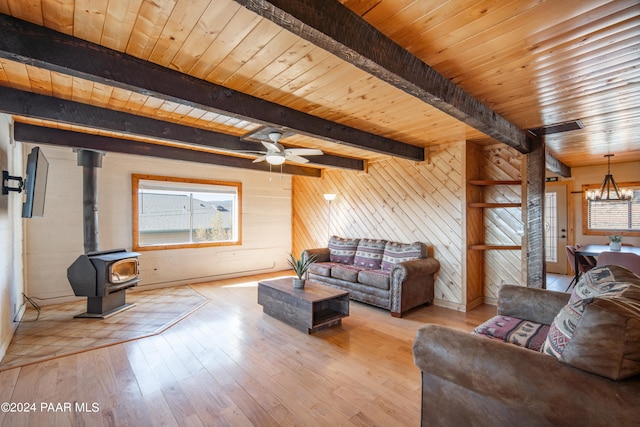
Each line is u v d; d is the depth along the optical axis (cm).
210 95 228
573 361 121
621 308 118
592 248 499
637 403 105
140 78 193
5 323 298
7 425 188
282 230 714
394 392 225
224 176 616
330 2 137
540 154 369
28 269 418
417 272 399
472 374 141
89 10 147
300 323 342
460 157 422
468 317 393
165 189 551
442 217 444
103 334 330
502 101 266
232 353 288
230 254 625
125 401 213
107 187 486
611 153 500
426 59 197
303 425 190
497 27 163
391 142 407
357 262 515
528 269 376
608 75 220
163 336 328
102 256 388
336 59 196
